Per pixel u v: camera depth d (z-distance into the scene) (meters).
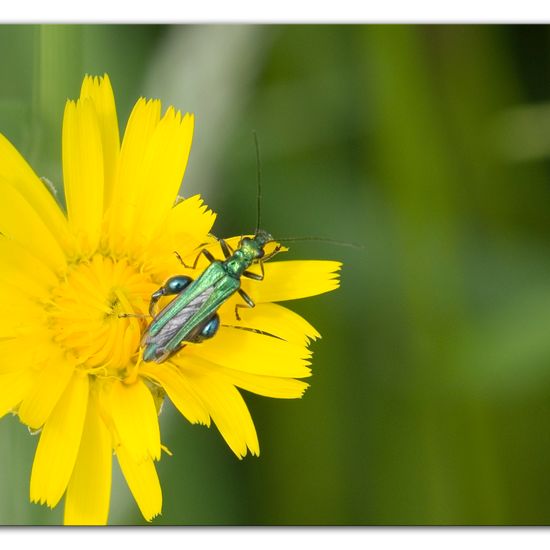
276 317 0.18
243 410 0.18
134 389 0.18
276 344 0.18
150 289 0.18
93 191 0.18
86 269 0.18
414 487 0.19
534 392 0.19
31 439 0.18
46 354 0.18
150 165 0.18
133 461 0.17
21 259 0.17
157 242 0.18
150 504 0.17
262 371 0.18
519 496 0.19
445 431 0.19
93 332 0.18
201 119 0.19
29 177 0.18
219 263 0.18
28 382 0.17
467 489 0.19
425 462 0.19
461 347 0.19
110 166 0.18
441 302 0.19
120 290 0.18
